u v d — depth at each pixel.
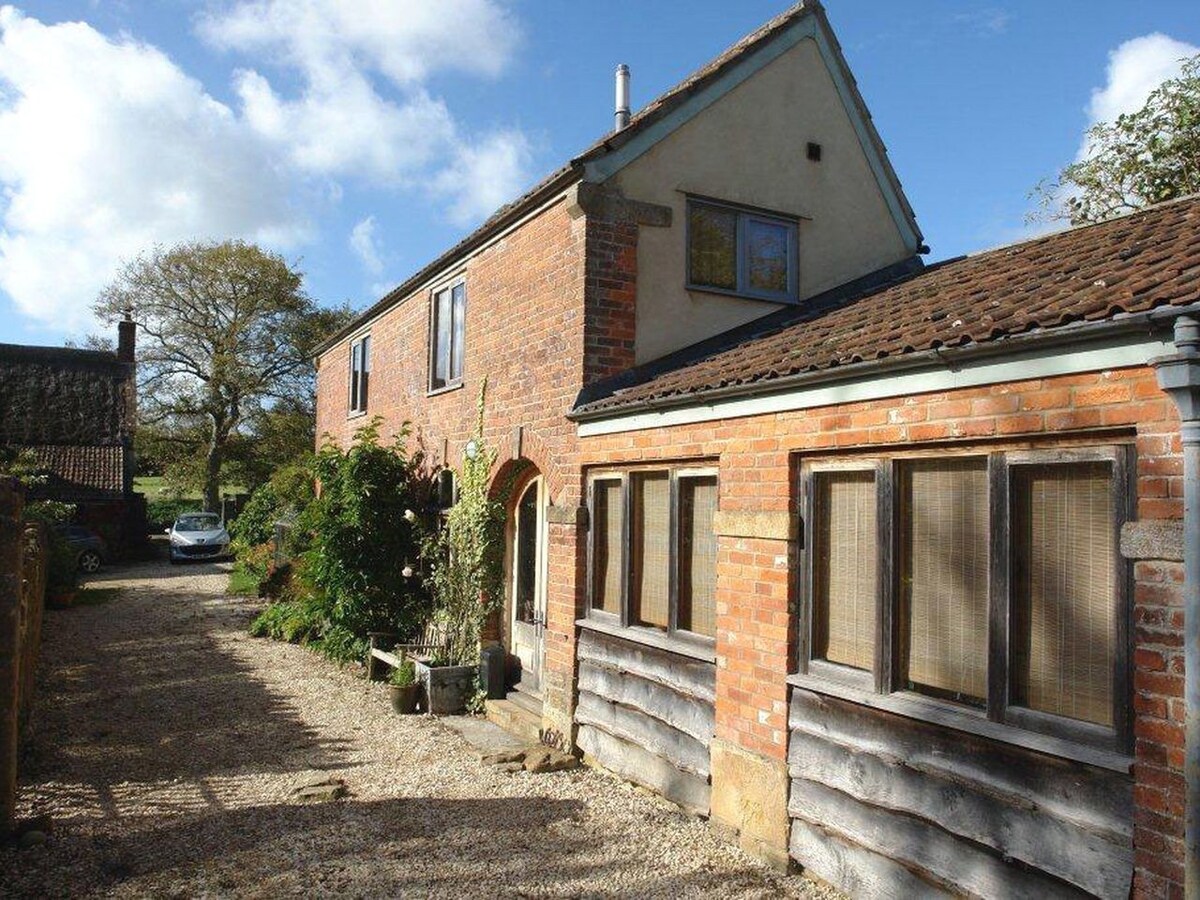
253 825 6.16
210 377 37.47
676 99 8.71
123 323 34.75
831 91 9.86
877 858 4.89
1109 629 3.85
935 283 7.43
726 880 5.38
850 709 5.14
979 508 4.50
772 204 9.33
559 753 7.97
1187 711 3.32
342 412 17.61
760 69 9.33
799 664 5.57
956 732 4.45
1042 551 4.17
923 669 4.77
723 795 6.09
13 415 30.66
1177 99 11.96
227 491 41.25
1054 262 6.04
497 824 6.27
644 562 7.38
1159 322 3.48
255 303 38.56
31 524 10.71
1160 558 3.50
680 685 6.71
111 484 29.44
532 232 9.26
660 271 8.57
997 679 4.27
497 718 9.30
